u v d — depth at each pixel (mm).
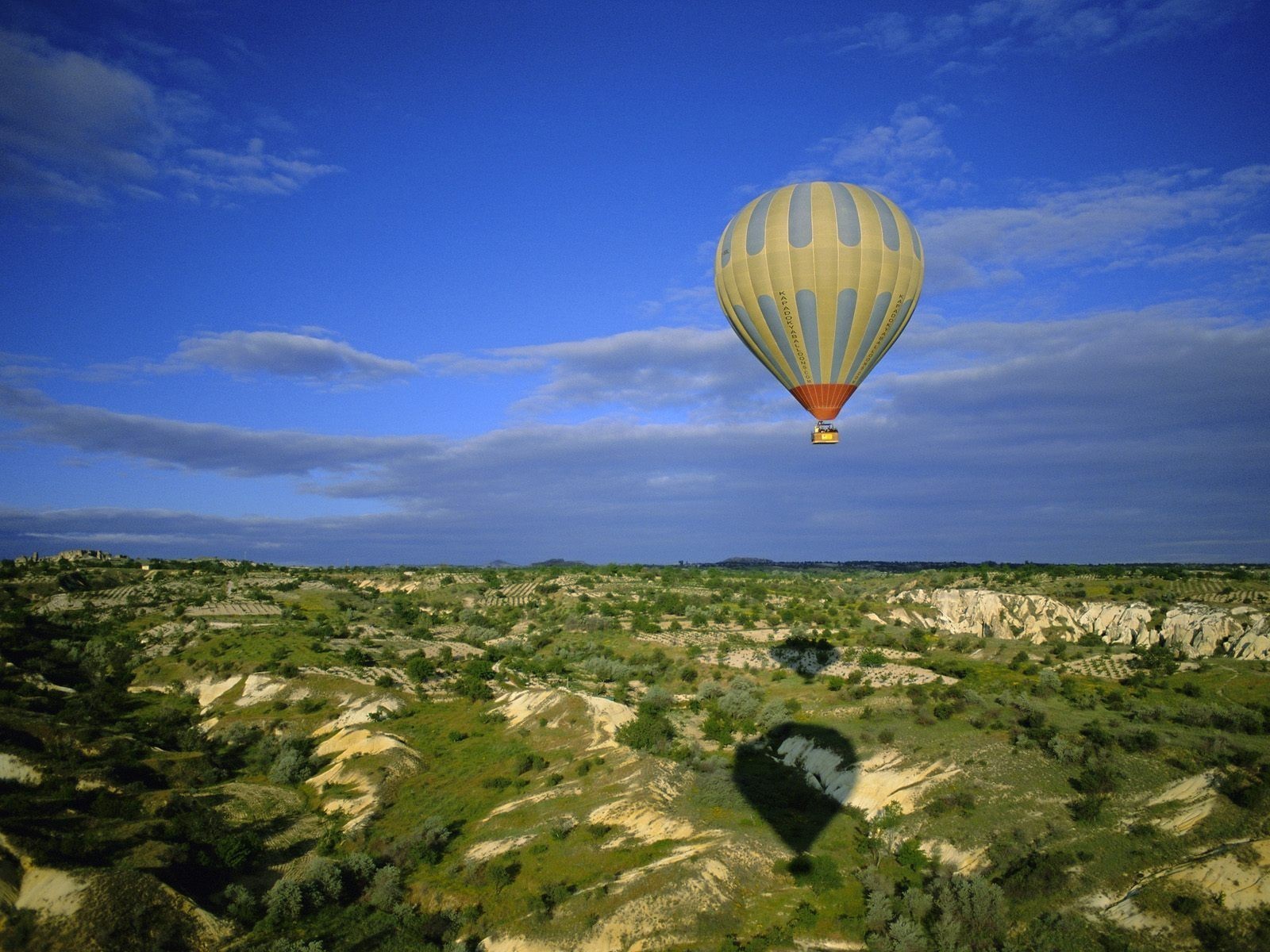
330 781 62000
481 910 43719
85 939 39250
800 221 46562
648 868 44906
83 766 58219
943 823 48562
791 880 44656
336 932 42469
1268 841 39875
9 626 95250
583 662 97000
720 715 72125
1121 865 42062
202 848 49719
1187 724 60406
